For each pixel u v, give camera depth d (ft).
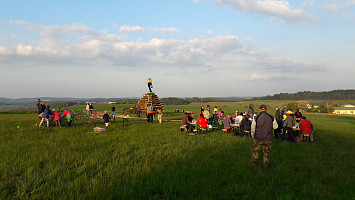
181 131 45.39
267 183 17.01
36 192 15.03
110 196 14.23
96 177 17.65
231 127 44.88
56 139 34.65
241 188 15.44
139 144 31.42
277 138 40.11
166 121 68.80
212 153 26.22
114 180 17.03
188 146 30.66
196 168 20.16
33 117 82.43
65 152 26.12
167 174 18.54
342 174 19.11
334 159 24.76
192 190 15.35
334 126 67.31
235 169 20.12
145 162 21.79
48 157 23.71
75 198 14.05
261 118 20.61
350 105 374.22
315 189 15.88
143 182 16.98
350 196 14.67
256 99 649.20
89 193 14.78
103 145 30.71
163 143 33.12
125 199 14.01
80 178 17.57
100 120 67.46
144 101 113.50
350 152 28.27
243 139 36.29
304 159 24.27
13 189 15.79
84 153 25.86
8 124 54.24
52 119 52.03
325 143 34.55
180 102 475.72
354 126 71.00
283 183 16.98
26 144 30.73
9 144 30.55
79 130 45.32
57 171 19.30
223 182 17.34
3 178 17.83
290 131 36.14
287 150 28.94
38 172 19.48
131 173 18.80
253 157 21.33
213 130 48.75
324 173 19.29
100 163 21.86
